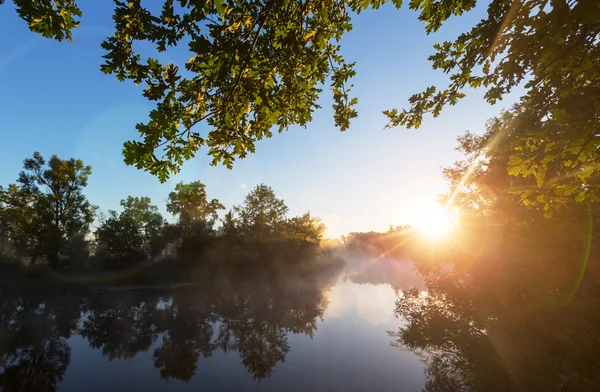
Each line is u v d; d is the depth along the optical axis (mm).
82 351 13602
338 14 3689
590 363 7273
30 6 2781
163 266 35656
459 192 16406
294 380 10664
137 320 19078
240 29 2891
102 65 2670
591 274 7418
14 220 35312
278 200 47719
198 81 3131
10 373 11031
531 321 8812
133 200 46875
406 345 13688
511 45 2881
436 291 16172
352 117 4223
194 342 15141
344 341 14836
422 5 3311
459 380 9695
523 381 8242
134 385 10328
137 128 2727
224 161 3672
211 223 40938
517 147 3223
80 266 33125
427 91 3797
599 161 3297
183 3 2459
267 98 3482
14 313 19688
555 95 2990
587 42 2617
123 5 2453
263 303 25453
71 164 36719
